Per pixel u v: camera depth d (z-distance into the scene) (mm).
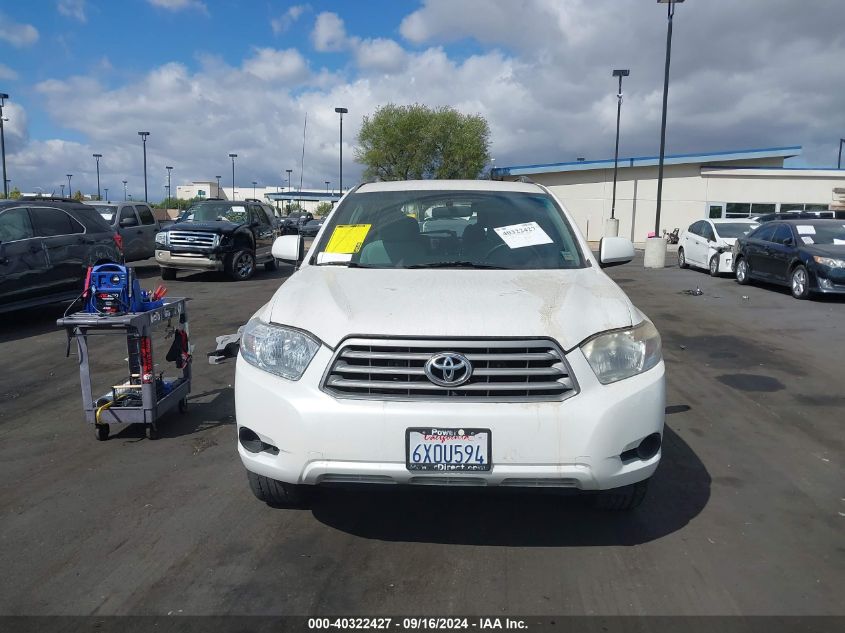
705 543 3416
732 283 16312
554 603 2893
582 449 2930
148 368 4777
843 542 3447
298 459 3025
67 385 6566
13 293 9281
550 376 2977
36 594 2951
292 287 3650
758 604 2887
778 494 4039
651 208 41688
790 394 6320
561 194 43438
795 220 14578
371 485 3027
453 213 4531
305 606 2863
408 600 2908
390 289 3426
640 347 3176
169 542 3408
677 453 4727
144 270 19188
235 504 3850
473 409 2916
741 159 40594
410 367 2975
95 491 4035
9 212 9539
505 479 2938
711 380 6848
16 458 4594
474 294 3314
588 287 3570
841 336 9352
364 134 50906
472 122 50562
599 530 3541
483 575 3109
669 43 22469
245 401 3203
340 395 3004
